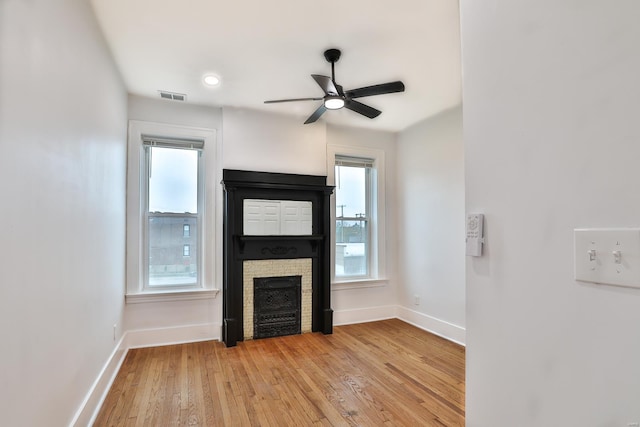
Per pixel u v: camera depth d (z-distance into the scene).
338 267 4.52
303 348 3.47
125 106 3.26
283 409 2.29
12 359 1.19
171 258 3.70
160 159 3.69
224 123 3.71
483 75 0.91
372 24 2.26
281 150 3.93
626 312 0.61
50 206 1.52
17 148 1.23
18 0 1.23
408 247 4.50
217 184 3.77
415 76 3.01
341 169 4.58
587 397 0.66
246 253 3.76
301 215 4.04
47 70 1.48
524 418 0.78
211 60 2.73
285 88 3.27
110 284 2.67
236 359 3.16
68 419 1.74
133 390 2.54
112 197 2.74
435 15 2.16
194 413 2.24
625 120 0.62
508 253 0.83
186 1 2.02
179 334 3.57
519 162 0.81
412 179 4.45
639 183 0.59
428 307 4.13
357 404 2.36
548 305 0.74
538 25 0.77
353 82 3.12
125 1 2.01
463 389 2.58
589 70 0.67
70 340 1.76
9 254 1.18
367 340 3.73
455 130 3.80
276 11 2.12
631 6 0.61
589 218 0.67
